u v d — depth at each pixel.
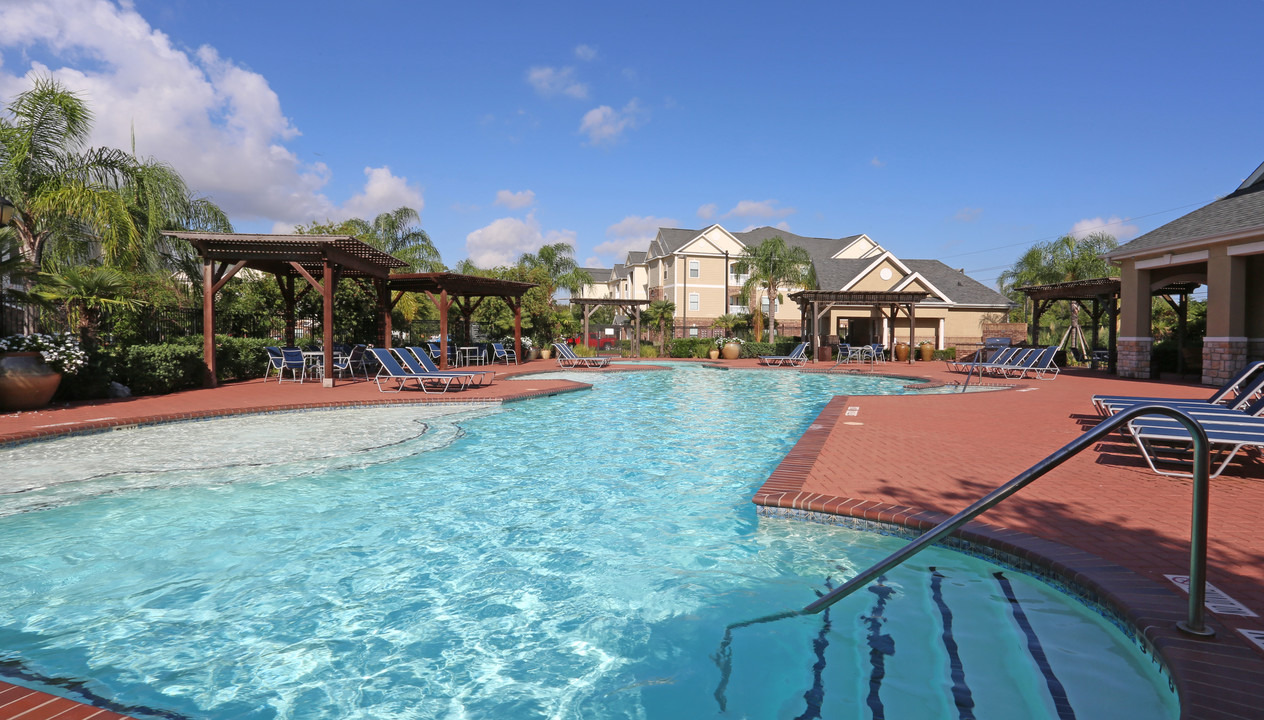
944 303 30.55
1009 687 2.65
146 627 3.32
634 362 28.45
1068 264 30.72
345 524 4.92
